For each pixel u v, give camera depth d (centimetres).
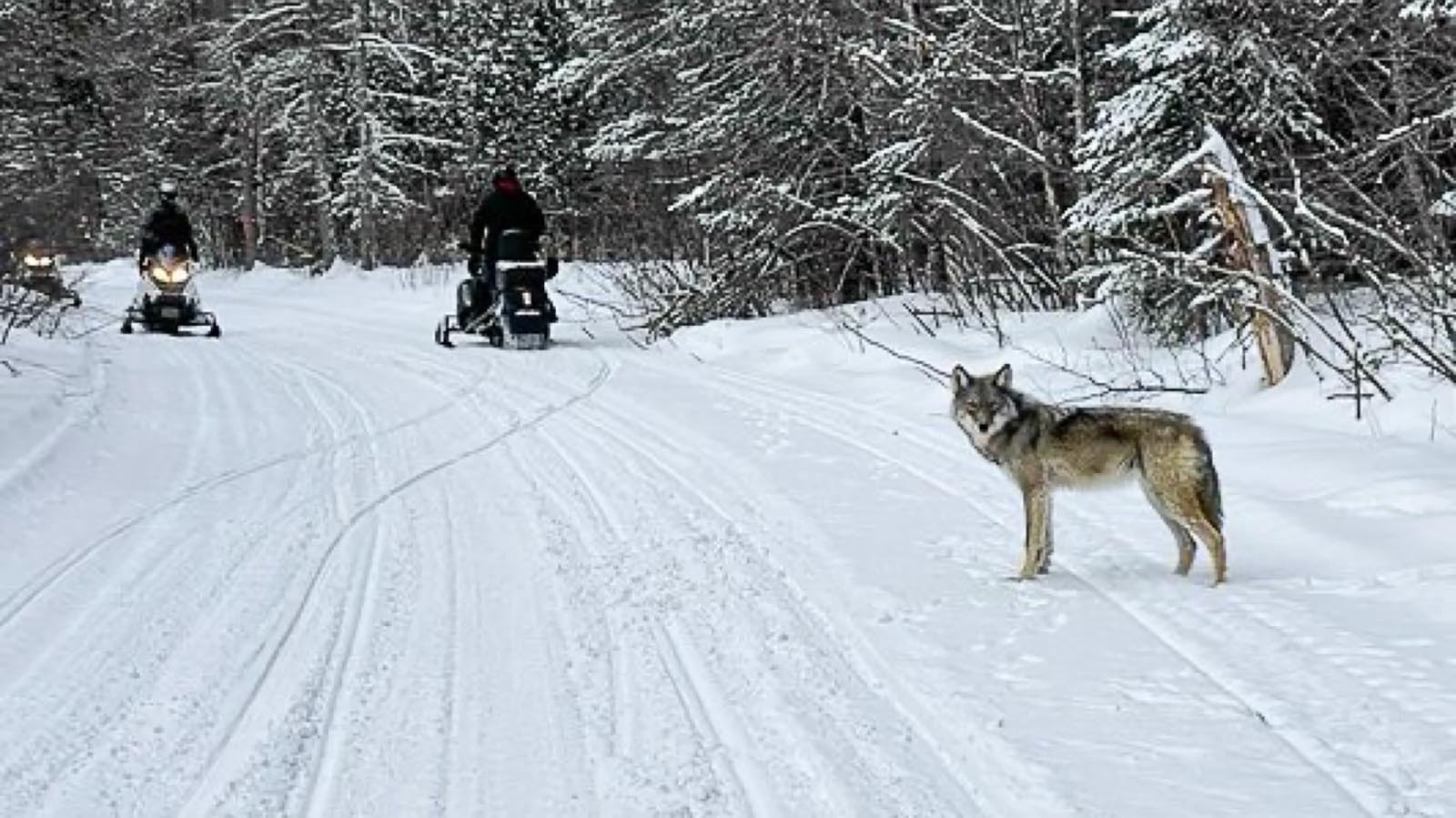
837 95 1903
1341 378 1047
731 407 1269
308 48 3528
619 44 2270
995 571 712
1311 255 1300
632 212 2402
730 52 2036
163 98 4025
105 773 489
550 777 477
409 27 3881
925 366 1311
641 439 1127
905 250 1850
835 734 502
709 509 876
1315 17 1241
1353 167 1262
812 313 1823
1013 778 456
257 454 1104
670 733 511
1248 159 1257
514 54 3566
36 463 977
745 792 458
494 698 557
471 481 994
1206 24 1234
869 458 1012
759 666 581
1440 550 670
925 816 432
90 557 778
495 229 1836
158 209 2200
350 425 1245
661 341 1861
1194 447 666
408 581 735
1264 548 724
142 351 1859
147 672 594
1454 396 937
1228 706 511
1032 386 1229
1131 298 1405
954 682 548
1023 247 1599
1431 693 502
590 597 695
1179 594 651
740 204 1911
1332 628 580
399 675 587
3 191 2045
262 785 475
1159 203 1303
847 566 724
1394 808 419
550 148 3484
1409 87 1285
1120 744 479
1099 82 1539
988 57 1620
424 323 2339
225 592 714
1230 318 1300
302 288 3272
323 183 3631
